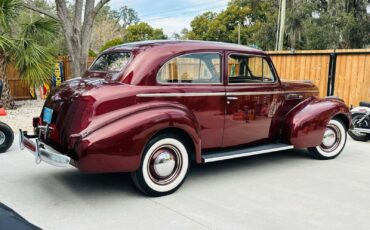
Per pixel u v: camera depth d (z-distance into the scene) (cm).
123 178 462
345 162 552
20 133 444
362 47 2070
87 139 345
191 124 399
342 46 2059
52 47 1050
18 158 545
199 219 347
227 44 474
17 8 975
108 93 365
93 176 468
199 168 511
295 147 513
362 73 841
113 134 352
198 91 423
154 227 329
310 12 2094
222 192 418
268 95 492
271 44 2392
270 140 512
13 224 191
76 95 371
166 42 429
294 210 370
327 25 2045
